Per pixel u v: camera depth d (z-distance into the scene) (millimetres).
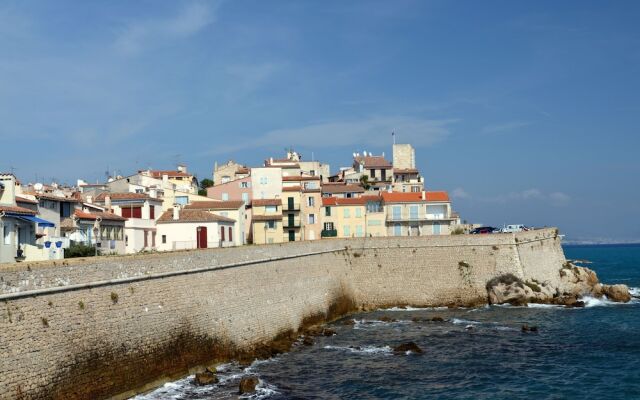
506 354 64062
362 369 57844
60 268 40938
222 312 59312
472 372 57406
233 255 62938
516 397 50562
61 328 40344
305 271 79375
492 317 84938
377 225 121750
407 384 53562
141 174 138625
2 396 35375
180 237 92188
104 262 45000
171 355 51156
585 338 71500
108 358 44062
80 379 41312
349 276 92812
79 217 75250
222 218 96438
